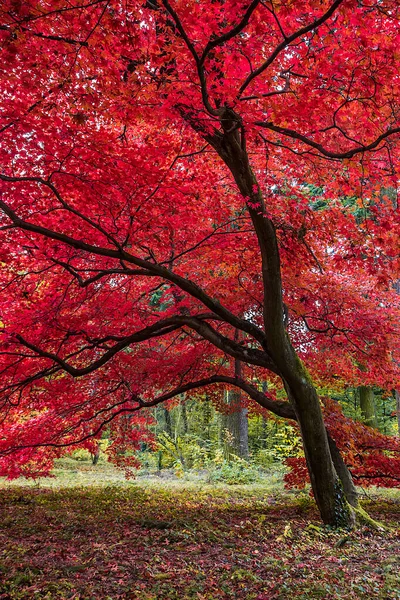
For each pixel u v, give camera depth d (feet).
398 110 19.97
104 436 75.51
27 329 24.94
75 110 17.67
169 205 20.95
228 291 30.53
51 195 20.59
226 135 20.51
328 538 22.30
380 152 23.77
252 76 15.88
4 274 24.59
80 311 28.53
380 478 31.40
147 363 29.53
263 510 30.30
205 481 52.49
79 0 13.73
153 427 78.02
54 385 27.30
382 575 16.96
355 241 23.97
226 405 38.40
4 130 17.15
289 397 25.21
